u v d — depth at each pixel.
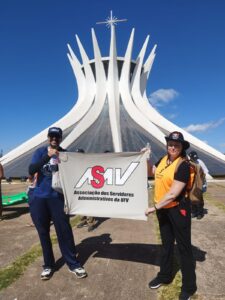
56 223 5.36
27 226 8.80
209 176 25.28
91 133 33.06
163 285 4.86
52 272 5.34
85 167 5.43
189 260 4.55
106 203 5.38
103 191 5.39
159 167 4.89
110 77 38.56
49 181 5.36
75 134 31.95
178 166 4.59
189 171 4.56
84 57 39.28
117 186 5.33
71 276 5.24
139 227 8.44
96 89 38.56
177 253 6.24
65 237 5.36
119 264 5.73
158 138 32.31
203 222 9.13
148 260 5.91
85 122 34.19
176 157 4.71
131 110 37.06
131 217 5.26
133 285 4.89
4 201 11.46
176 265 5.63
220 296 4.52
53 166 5.34
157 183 4.87
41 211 5.35
